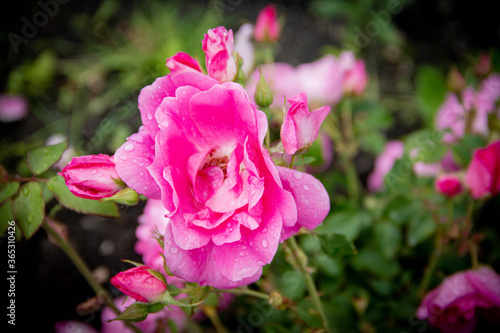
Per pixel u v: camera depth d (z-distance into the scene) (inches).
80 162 7.7
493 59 13.5
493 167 10.4
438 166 15.1
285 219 7.4
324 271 13.2
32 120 22.8
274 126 10.4
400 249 14.8
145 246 12.4
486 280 10.8
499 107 12.6
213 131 7.9
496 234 13.9
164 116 7.4
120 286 8.0
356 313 13.0
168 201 7.2
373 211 14.9
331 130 15.2
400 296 13.7
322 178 11.9
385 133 21.8
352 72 14.1
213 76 8.1
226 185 8.0
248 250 7.6
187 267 7.4
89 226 19.4
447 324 11.5
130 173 7.5
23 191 9.1
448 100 15.3
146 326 12.9
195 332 13.9
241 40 11.4
